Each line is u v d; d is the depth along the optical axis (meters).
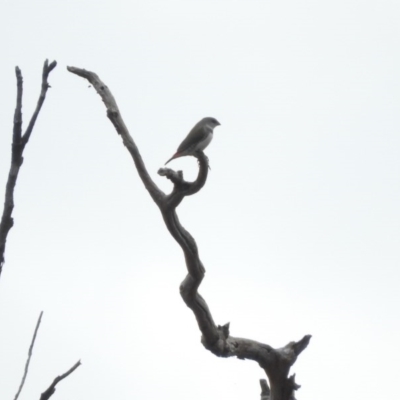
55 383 5.86
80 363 5.95
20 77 5.68
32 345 6.25
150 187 11.82
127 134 11.99
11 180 5.57
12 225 5.56
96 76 12.19
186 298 12.14
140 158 11.87
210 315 12.34
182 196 11.54
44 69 5.82
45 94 5.75
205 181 11.51
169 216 11.73
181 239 11.85
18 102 5.65
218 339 12.45
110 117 11.95
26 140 5.64
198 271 12.02
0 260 5.50
